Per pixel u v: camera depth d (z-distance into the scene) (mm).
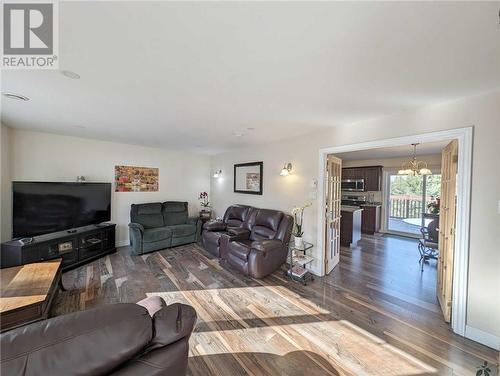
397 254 4398
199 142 4387
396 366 1641
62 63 1485
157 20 1080
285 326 2105
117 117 2732
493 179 1839
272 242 3332
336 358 1715
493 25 1083
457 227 2012
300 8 1003
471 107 1947
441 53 1341
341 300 2588
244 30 1154
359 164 6891
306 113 2500
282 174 3828
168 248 4570
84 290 2771
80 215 3668
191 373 1576
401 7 989
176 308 913
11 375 576
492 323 1846
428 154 5598
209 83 1779
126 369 715
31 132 3549
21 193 2980
